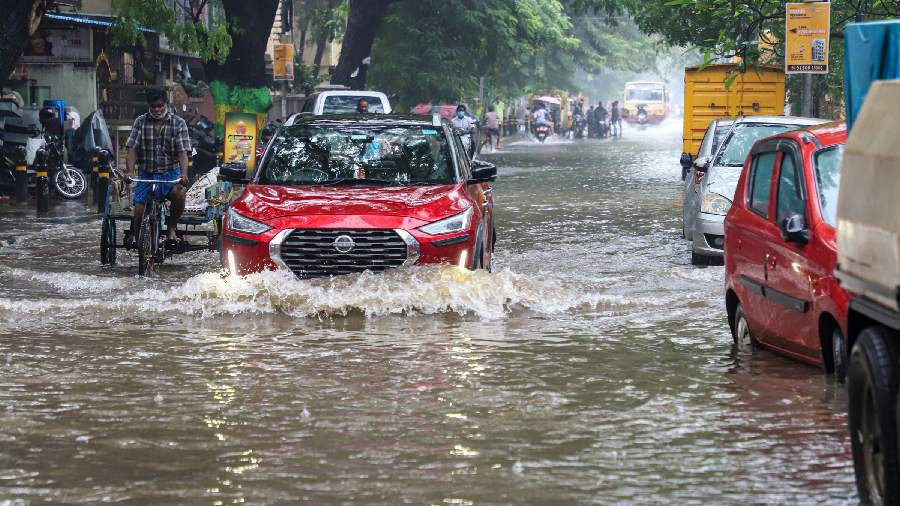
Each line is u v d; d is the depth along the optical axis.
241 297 13.78
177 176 18.03
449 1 62.25
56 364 11.02
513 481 7.53
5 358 11.28
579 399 9.68
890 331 6.87
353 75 55.97
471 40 64.12
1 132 33.94
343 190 14.66
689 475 7.66
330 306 13.52
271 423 8.95
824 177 10.27
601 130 96.19
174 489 7.39
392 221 13.85
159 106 17.75
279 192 14.62
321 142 15.52
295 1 75.44
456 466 7.86
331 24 67.06
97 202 31.75
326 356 11.35
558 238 22.69
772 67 33.78
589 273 17.61
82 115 40.44
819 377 10.38
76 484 7.49
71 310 13.84
